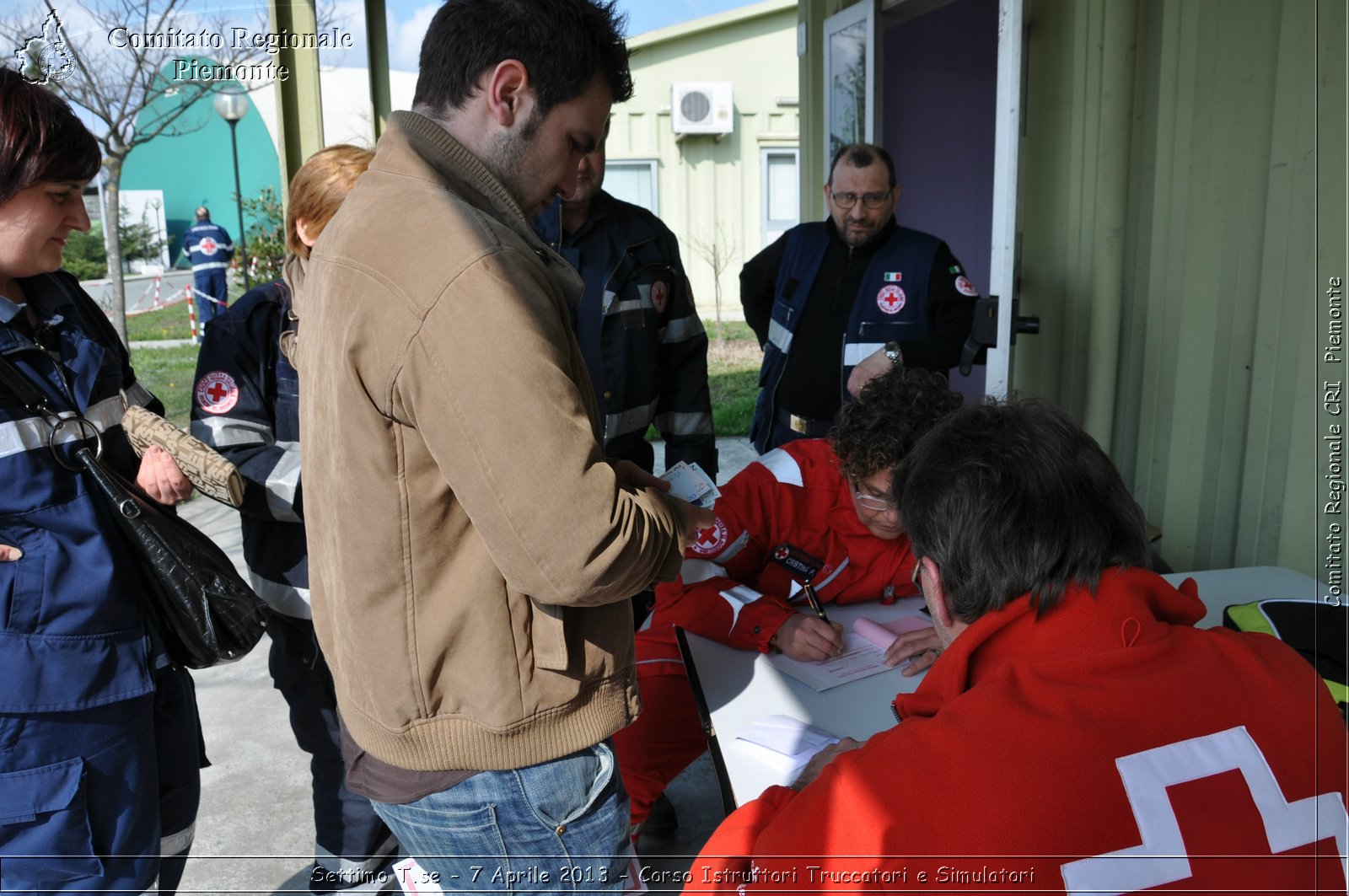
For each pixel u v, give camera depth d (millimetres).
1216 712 877
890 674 1647
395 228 1038
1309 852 843
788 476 1942
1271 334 2396
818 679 1631
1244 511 2535
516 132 1134
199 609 1628
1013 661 928
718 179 12281
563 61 1110
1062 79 3115
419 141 1118
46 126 1352
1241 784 846
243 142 14531
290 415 1866
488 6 1095
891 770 843
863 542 1909
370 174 1125
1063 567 933
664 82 12000
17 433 1447
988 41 4621
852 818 830
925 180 4656
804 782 1198
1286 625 1618
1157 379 2850
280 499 1812
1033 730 843
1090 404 3072
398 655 1115
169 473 1641
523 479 975
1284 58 2299
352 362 1031
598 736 1212
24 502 1452
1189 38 2621
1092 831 804
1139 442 2949
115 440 1651
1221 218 2561
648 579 1119
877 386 1747
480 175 1133
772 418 3293
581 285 1239
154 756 1657
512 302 993
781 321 3232
